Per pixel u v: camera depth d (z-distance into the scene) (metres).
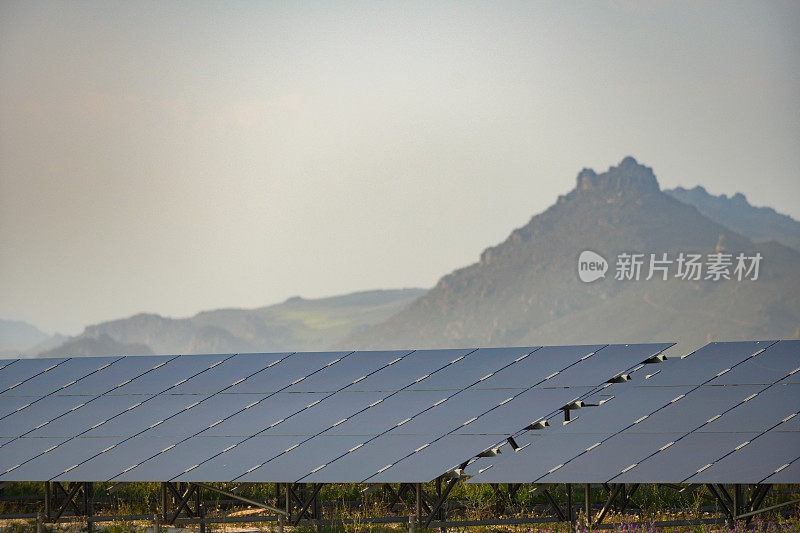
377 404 45.12
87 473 41.50
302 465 39.66
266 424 44.31
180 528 52.50
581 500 53.28
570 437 38.97
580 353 49.09
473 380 46.94
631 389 43.28
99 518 49.16
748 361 44.81
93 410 48.88
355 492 56.16
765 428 37.97
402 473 37.81
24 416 49.12
